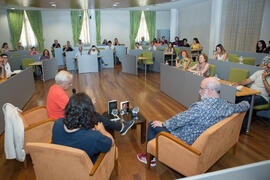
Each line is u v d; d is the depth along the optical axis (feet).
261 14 23.36
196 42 27.96
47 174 5.10
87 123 4.77
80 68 26.99
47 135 7.57
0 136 9.95
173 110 12.97
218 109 5.96
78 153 4.49
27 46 36.94
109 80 22.39
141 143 9.20
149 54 26.00
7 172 7.45
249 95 9.66
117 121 8.66
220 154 6.57
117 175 7.09
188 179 2.42
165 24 43.91
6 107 7.00
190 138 6.14
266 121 11.00
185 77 13.02
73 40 39.58
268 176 2.77
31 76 17.07
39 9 35.22
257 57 18.71
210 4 30.86
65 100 7.38
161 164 7.76
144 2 26.08
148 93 17.01
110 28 41.34
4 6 29.71
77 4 26.78
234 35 27.50
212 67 13.44
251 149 8.50
